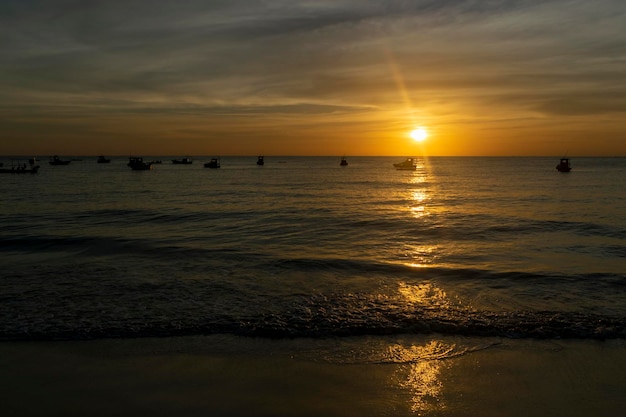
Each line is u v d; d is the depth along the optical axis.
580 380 6.81
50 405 6.04
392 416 5.88
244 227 22.06
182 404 6.09
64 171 107.50
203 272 13.11
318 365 7.28
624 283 11.94
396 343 8.12
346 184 62.50
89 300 10.33
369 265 13.95
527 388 6.58
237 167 149.00
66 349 7.77
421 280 12.30
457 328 8.72
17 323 8.86
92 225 22.72
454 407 6.09
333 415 5.89
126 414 5.85
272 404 6.11
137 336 8.31
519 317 9.28
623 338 8.27
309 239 18.80
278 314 9.46
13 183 61.16
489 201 35.84
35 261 14.53
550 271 13.20
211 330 8.59
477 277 12.56
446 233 20.30
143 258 14.99
